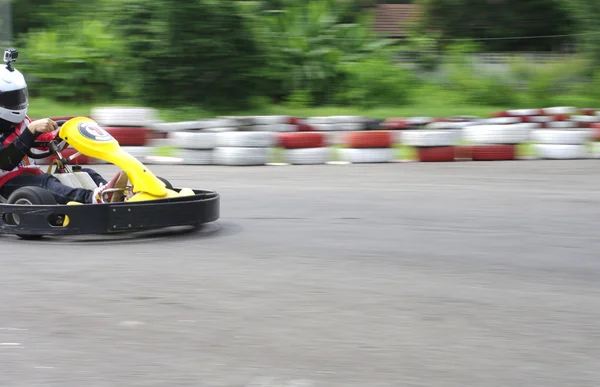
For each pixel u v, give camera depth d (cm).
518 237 501
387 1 2941
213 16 1586
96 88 1719
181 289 367
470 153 977
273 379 264
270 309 338
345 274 400
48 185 491
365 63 1800
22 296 355
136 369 272
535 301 355
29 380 263
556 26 2580
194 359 281
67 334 306
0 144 498
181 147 930
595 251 462
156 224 460
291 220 552
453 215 577
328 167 896
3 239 476
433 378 265
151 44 1598
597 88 1902
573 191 701
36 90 1723
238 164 912
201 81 1597
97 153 484
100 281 380
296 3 1881
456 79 1920
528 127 1050
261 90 1722
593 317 331
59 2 1980
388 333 309
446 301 353
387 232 513
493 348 293
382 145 954
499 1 2619
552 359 283
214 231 509
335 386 258
